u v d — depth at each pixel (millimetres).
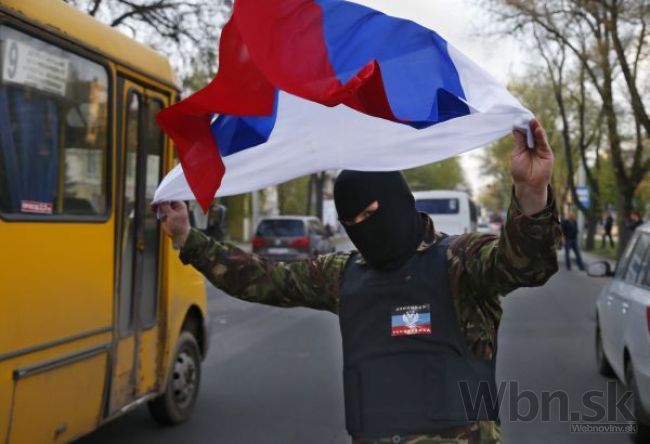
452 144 2316
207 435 6133
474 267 2270
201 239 2754
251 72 2410
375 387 2287
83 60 4719
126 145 5270
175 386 6379
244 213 47875
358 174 2395
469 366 2275
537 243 2051
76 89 4633
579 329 11672
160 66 5871
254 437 6074
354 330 2381
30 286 4062
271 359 9445
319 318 13531
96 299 4785
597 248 41812
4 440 3865
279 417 6691
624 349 6184
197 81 18594
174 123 2551
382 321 2340
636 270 6602
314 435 6137
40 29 4258
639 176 27094
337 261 2594
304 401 7281
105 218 4922
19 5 4070
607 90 23391
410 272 2350
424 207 28656
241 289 2672
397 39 2299
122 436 6094
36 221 4133
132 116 5402
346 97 2152
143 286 5609
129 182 5355
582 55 22516
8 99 3953
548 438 5836
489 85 2248
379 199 2357
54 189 4352
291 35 2264
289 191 54875
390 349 2307
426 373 2264
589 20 21109
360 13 2289
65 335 4406
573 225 25391
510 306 14891
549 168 2059
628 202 27297
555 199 2090
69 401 4484
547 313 13742
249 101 2434
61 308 4367
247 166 2672
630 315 6035
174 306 6168
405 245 2381
